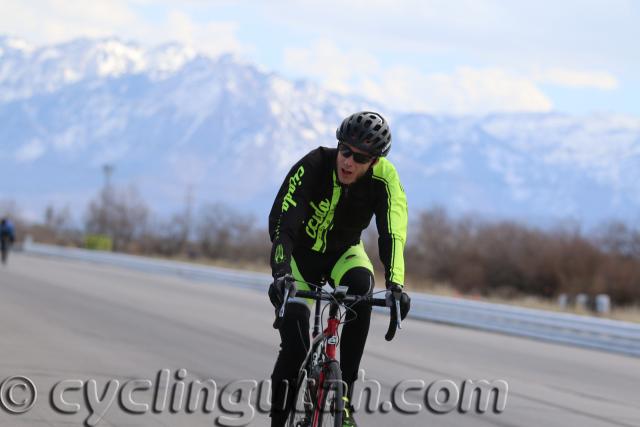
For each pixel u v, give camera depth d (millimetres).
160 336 18688
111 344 16875
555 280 49781
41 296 27312
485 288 51594
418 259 57500
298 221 7770
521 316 24484
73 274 41844
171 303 27828
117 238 104062
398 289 7379
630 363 19688
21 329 18406
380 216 7914
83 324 20109
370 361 16875
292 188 7867
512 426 11508
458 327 26266
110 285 34938
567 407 13219
